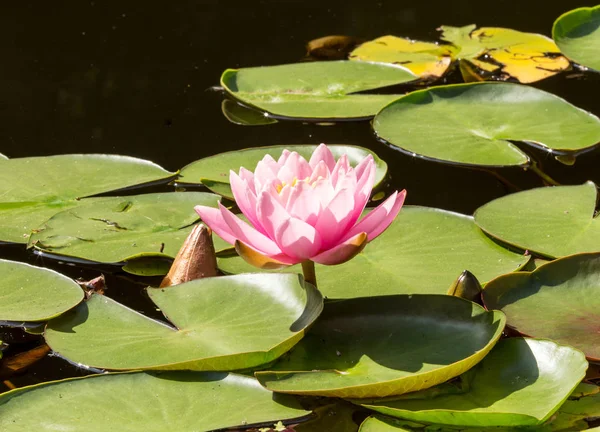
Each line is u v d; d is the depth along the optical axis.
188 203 2.38
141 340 2.19
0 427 2.13
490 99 2.56
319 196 2.16
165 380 2.16
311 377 2.15
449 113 2.54
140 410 2.14
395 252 2.29
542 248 2.28
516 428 2.12
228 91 2.64
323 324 2.19
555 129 2.50
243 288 2.23
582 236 2.29
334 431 2.13
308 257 2.17
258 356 2.16
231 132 2.55
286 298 2.21
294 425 2.13
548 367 2.15
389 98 2.62
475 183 2.43
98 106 2.63
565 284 2.22
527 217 2.32
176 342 2.19
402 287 2.25
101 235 2.33
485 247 2.29
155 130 2.56
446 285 2.25
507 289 2.22
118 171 2.45
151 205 2.38
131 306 2.26
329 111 2.59
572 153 2.47
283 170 2.20
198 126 2.57
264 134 2.55
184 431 2.12
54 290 2.25
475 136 2.50
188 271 2.27
